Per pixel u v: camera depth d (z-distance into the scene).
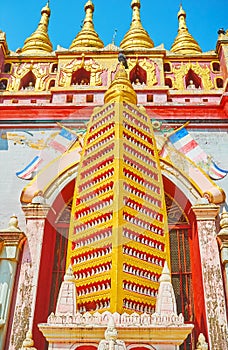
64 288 12.26
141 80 21.66
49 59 22.33
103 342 10.27
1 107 19.52
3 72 21.95
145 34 25.30
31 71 21.94
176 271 16.23
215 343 13.27
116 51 21.91
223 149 18.34
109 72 21.28
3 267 14.57
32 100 20.39
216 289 14.21
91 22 26.45
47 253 15.77
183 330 11.00
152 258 13.26
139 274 12.62
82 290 12.61
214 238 15.28
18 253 14.95
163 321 11.16
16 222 15.48
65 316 11.37
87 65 21.55
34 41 25.31
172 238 16.89
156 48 22.03
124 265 12.43
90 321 11.21
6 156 18.39
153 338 10.94
